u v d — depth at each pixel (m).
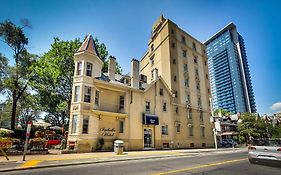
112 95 23.39
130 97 24.30
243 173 8.08
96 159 12.08
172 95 29.56
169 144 26.81
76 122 18.94
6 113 39.09
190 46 37.56
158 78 28.80
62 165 9.96
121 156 14.20
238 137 46.88
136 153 17.28
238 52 139.75
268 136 48.09
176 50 33.84
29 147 15.54
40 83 27.69
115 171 8.42
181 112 30.39
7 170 8.41
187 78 33.84
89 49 22.16
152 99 26.91
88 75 21.09
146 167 9.55
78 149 17.69
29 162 10.49
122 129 22.67
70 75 27.94
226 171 8.51
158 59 35.31
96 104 21.17
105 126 21.19
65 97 28.42
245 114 49.44
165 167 9.58
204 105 35.06
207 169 9.02
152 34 42.06
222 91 141.00
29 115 41.72
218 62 148.88
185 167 9.60
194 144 30.27
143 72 40.62
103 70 30.92
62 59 27.34
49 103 29.94
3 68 24.69
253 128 45.91
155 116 25.62
